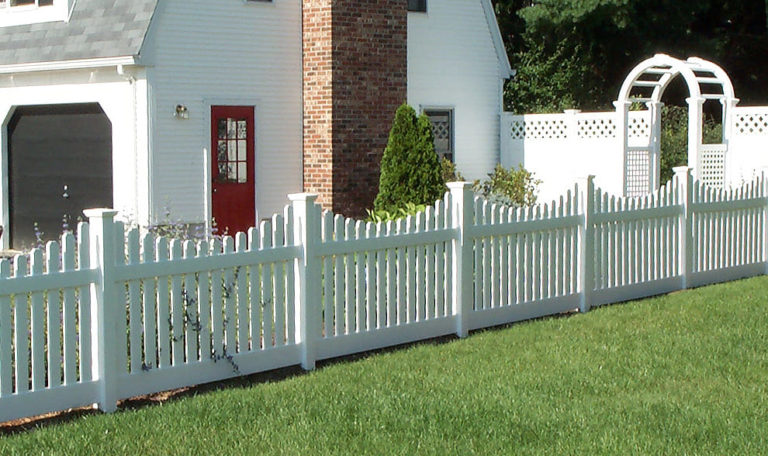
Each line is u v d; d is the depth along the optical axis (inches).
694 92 849.5
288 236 352.5
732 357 362.9
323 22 751.1
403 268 391.9
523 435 273.4
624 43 1320.1
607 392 317.7
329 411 296.7
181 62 698.8
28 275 284.7
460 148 898.1
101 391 303.6
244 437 273.3
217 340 333.1
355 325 378.0
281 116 759.7
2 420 282.4
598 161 866.8
